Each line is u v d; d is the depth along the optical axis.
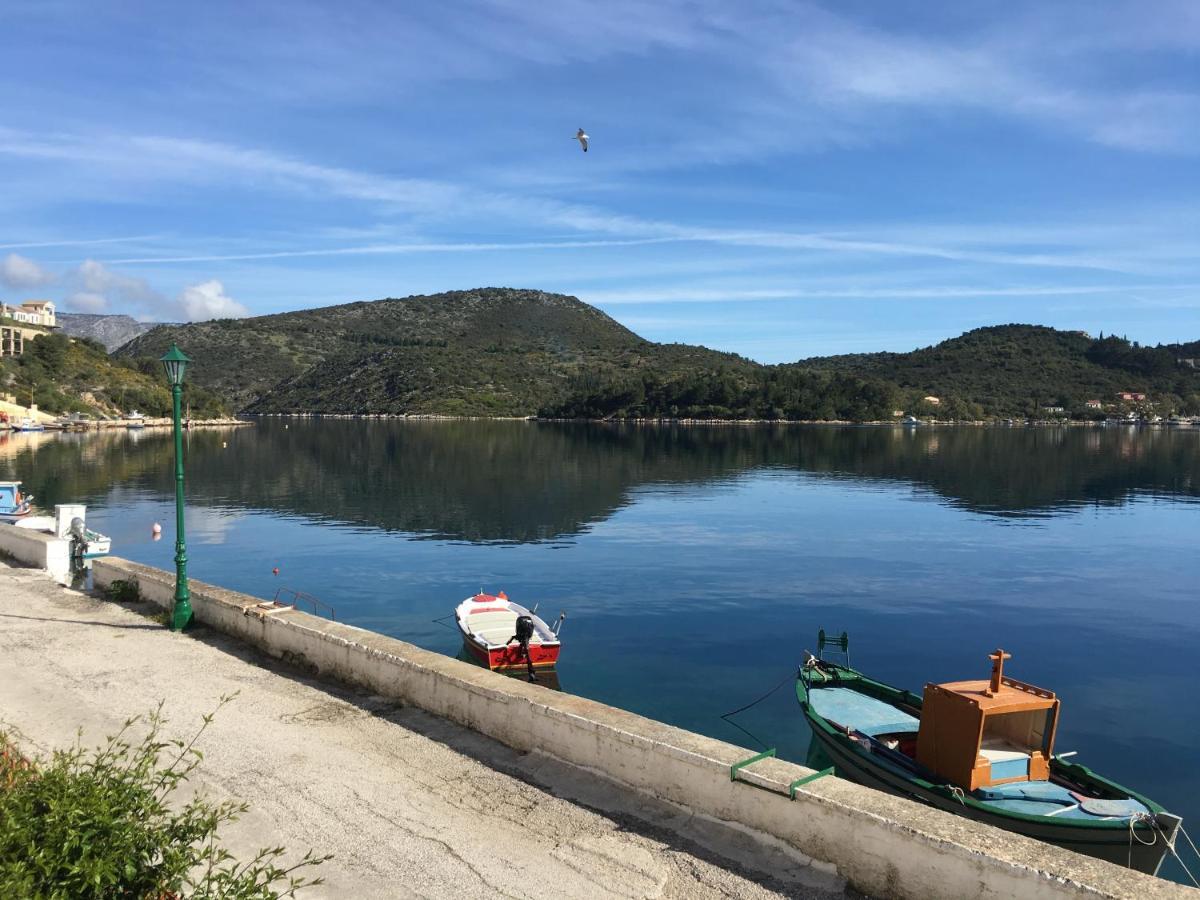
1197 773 13.05
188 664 10.73
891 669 18.19
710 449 90.56
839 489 53.25
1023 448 94.69
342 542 33.12
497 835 6.40
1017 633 21.03
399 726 8.58
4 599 14.34
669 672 17.69
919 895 5.35
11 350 145.50
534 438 112.25
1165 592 25.55
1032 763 9.80
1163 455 84.50
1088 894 4.67
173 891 4.34
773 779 6.15
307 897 5.55
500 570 28.05
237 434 120.00
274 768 7.58
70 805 4.12
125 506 43.22
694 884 5.73
